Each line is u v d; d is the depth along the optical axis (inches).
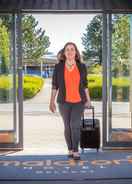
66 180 287.1
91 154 362.3
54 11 373.1
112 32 374.6
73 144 340.5
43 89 1157.7
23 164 328.8
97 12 373.1
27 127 543.2
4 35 374.9
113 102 378.9
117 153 366.0
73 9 371.9
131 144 379.9
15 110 378.3
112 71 378.0
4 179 289.0
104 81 377.7
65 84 333.7
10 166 322.7
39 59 1175.6
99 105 829.8
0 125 379.9
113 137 379.9
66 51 335.3
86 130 367.9
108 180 287.1
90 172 305.1
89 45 965.8
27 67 1164.5
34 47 1157.7
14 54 374.9
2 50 376.2
